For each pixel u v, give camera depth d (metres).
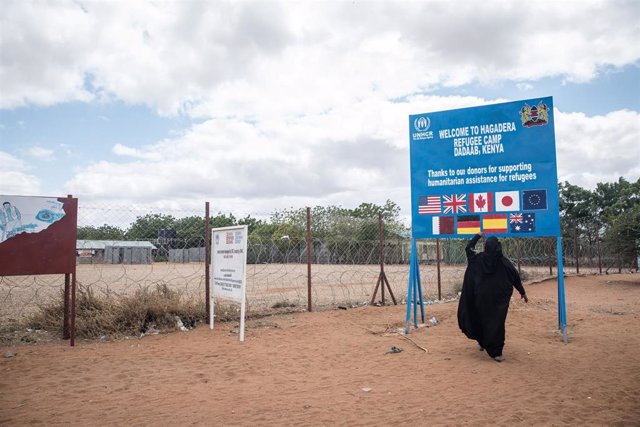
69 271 7.65
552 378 5.79
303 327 9.22
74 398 5.11
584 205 44.41
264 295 14.74
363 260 16.89
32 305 11.40
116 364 6.53
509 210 8.42
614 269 27.77
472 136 8.76
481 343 6.80
